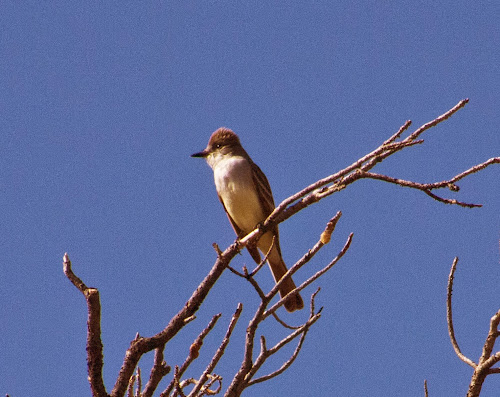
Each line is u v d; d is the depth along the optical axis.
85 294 7.67
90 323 7.71
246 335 8.44
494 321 8.41
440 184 7.52
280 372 8.73
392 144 7.95
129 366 8.16
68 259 7.85
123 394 8.01
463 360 8.66
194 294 8.66
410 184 7.66
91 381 7.79
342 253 8.50
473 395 8.32
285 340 8.59
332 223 8.09
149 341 8.29
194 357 8.34
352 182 8.22
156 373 8.28
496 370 8.30
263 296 8.27
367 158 8.05
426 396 9.01
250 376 8.48
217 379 8.56
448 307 9.05
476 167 7.51
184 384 9.16
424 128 7.99
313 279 8.45
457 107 7.93
